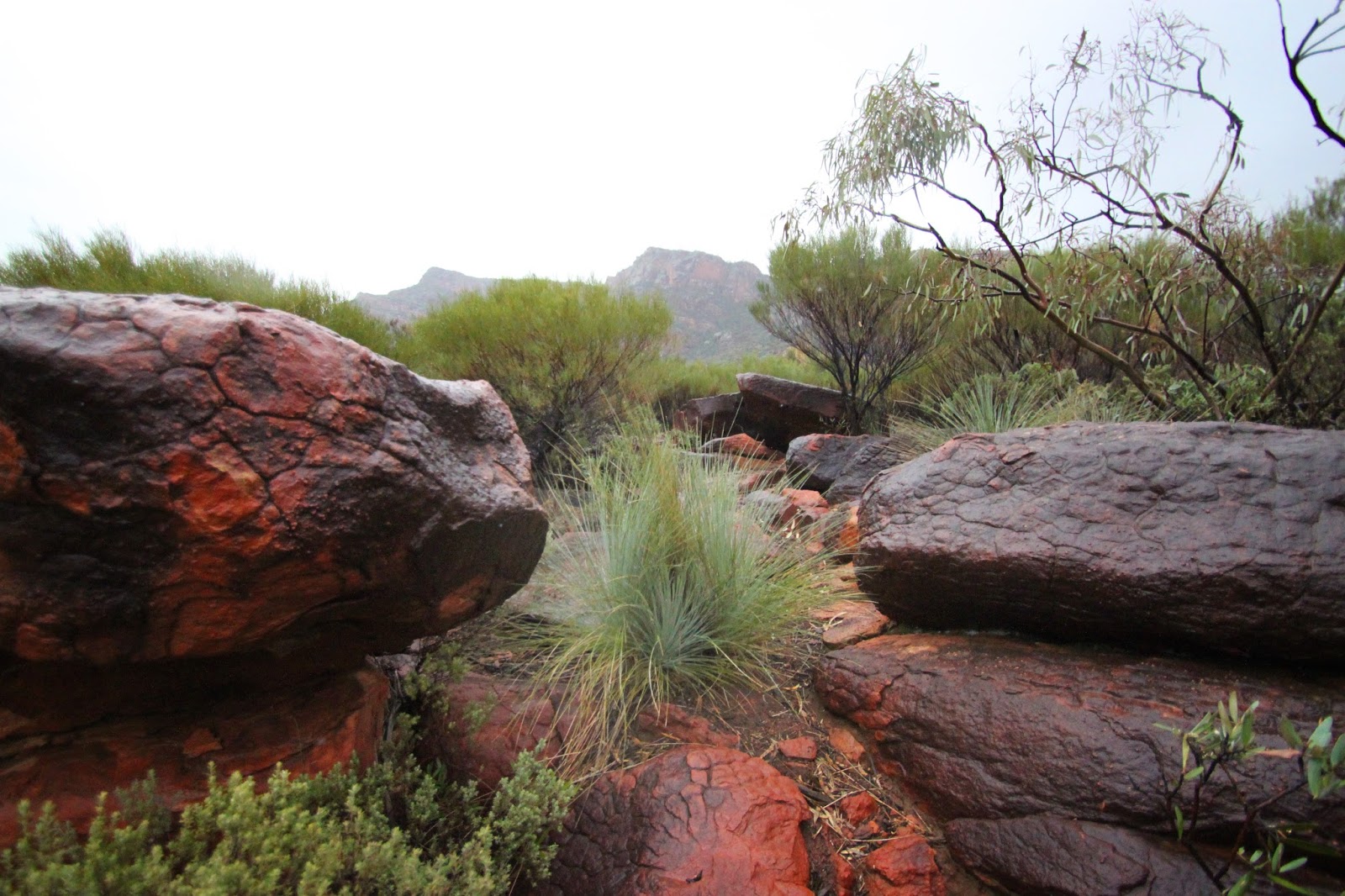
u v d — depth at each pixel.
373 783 2.05
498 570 2.23
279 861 1.58
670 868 1.99
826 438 6.55
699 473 3.44
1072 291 4.07
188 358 1.50
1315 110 3.14
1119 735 2.13
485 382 2.44
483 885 1.82
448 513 1.89
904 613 3.10
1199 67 3.46
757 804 2.18
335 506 1.66
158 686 1.88
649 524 3.15
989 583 2.69
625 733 2.60
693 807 2.15
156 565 1.53
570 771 2.39
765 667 3.01
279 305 5.51
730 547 3.20
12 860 1.52
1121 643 2.59
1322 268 4.59
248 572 1.60
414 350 6.57
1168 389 4.31
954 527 2.80
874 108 4.00
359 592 1.83
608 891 1.99
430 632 2.23
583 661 2.80
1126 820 2.00
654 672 2.87
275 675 2.04
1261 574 2.22
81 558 1.48
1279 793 1.83
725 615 3.07
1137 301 4.22
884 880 2.13
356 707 2.15
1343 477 2.34
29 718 1.75
